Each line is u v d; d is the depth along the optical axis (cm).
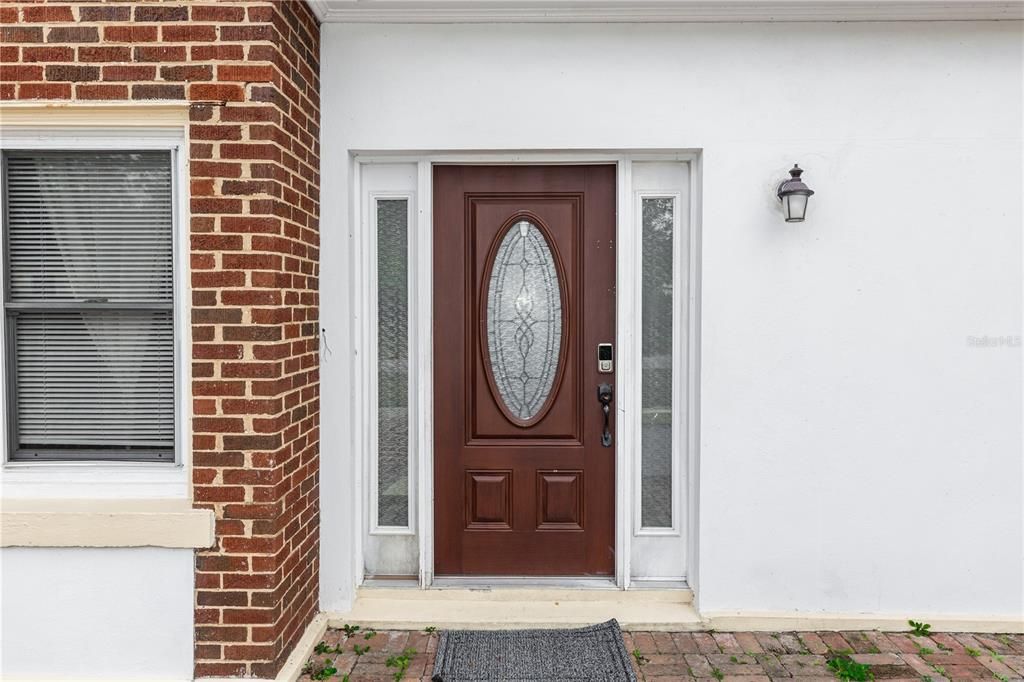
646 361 326
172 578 254
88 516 251
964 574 304
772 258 301
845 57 298
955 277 300
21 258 262
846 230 301
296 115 273
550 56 300
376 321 326
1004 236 299
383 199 323
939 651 284
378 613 308
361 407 321
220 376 251
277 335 255
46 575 255
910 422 303
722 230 301
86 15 248
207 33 248
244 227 250
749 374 303
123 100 249
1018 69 296
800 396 303
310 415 294
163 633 255
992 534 303
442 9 291
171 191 259
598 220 323
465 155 312
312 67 292
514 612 309
